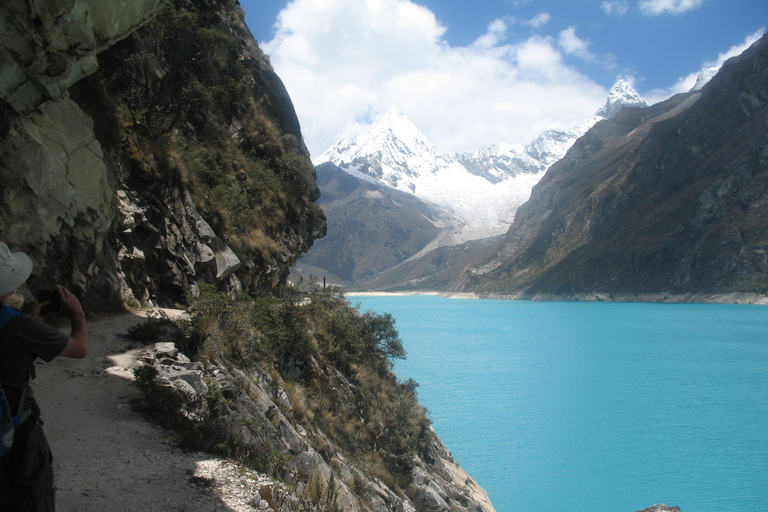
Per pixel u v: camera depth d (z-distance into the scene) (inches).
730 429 2349.9
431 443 1192.8
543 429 2300.7
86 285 499.5
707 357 4217.5
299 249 1216.2
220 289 769.6
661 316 6766.7
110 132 601.9
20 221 419.2
